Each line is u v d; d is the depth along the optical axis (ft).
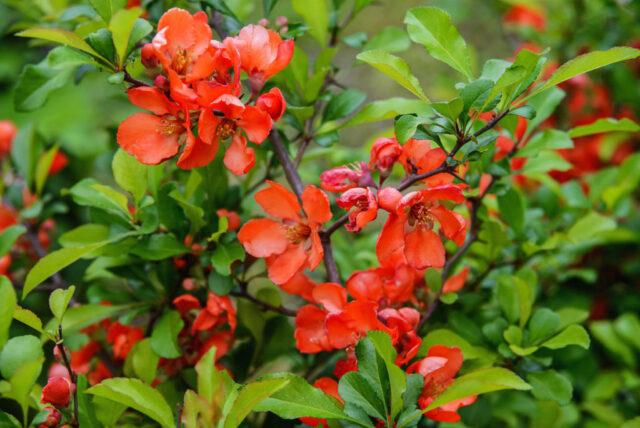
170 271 2.46
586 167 3.16
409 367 2.18
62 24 2.70
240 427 2.44
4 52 4.10
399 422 2.10
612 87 3.17
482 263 2.65
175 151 2.22
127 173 2.37
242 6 2.74
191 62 2.19
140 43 2.39
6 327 2.14
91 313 2.43
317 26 2.58
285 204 2.28
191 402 2.09
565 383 2.34
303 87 2.48
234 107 2.14
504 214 2.58
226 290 2.34
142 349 2.36
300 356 2.61
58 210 2.79
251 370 2.58
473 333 2.43
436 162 2.21
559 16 3.25
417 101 2.43
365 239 2.77
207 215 2.40
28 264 2.83
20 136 2.82
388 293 2.27
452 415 2.15
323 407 2.12
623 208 2.84
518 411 2.66
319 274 2.76
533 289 2.47
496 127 2.55
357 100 2.44
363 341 2.14
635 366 2.75
